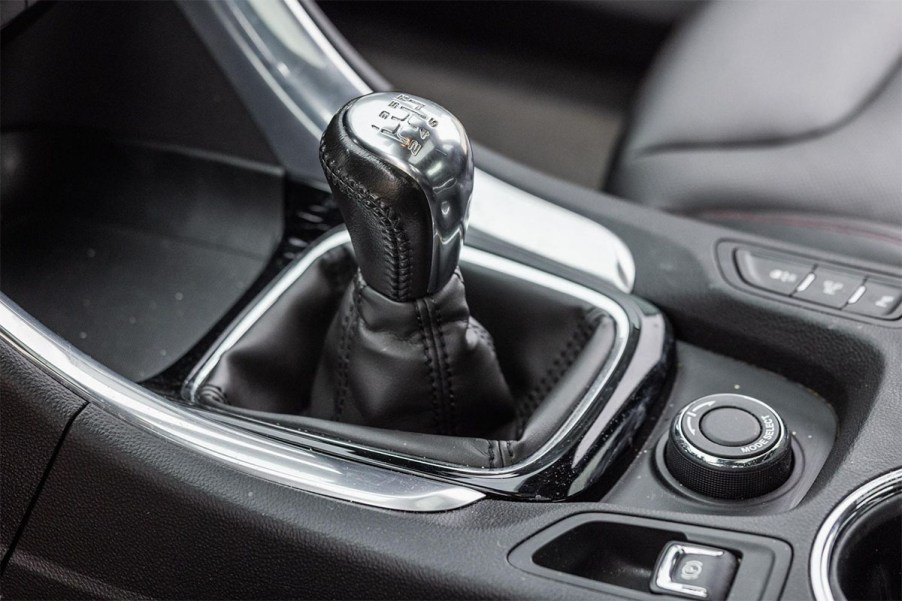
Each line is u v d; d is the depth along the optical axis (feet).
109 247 3.28
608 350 2.53
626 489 2.30
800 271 2.74
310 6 3.23
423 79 5.54
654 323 2.64
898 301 2.62
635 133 3.69
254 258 3.23
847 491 2.14
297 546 2.14
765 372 2.66
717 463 2.22
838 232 3.22
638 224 2.92
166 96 3.22
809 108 3.50
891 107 3.46
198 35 3.09
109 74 3.22
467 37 5.49
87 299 3.13
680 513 2.13
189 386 2.48
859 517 2.11
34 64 3.10
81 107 3.28
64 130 3.34
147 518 2.26
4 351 2.31
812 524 2.07
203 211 3.29
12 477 2.34
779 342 2.63
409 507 2.15
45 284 3.17
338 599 2.14
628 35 5.14
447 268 2.20
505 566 2.04
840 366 2.55
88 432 2.27
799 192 3.35
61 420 2.28
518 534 2.10
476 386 2.38
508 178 3.05
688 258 2.80
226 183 3.26
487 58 5.53
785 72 3.60
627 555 2.13
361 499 2.16
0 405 2.31
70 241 3.30
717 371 2.65
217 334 2.66
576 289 2.68
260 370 2.57
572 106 5.45
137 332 3.04
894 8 3.66
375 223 2.07
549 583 2.00
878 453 2.22
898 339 2.51
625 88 5.41
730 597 1.95
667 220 2.93
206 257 3.25
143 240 3.30
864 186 3.30
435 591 2.04
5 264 3.22
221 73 3.13
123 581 2.35
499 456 2.26
